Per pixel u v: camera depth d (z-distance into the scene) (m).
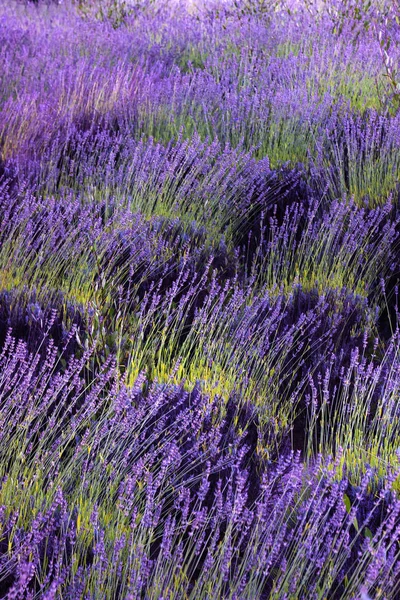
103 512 3.70
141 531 3.58
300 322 5.39
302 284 6.19
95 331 5.27
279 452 4.68
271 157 8.59
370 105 9.37
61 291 5.56
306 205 7.66
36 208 6.49
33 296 5.47
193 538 3.56
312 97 9.30
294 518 3.88
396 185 7.34
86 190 7.41
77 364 4.73
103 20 16.27
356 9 12.66
